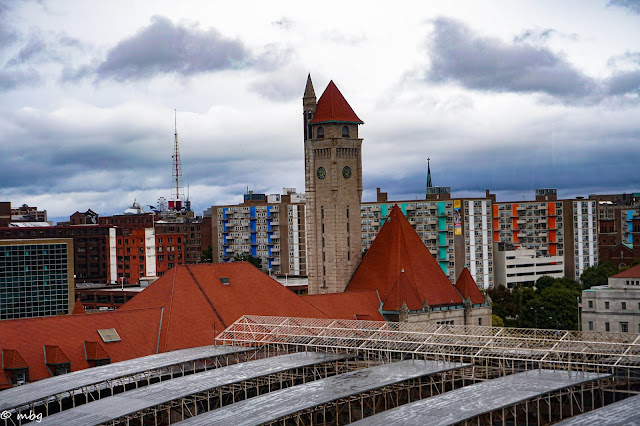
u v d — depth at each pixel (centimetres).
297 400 12125
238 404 12050
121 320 16700
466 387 12369
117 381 14312
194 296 17800
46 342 15612
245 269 19012
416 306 19638
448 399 11769
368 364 15475
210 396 13925
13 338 15350
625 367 12962
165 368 15162
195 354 15362
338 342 15662
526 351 13900
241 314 17925
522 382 12538
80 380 13462
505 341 14562
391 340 15025
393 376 13362
